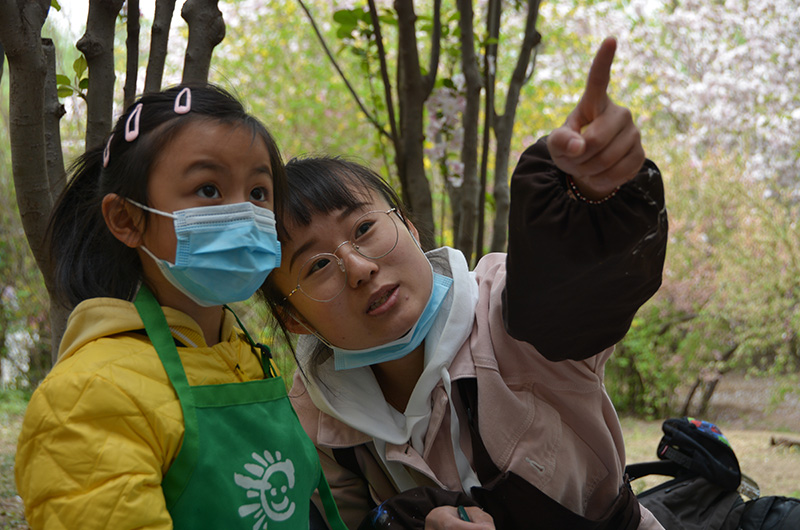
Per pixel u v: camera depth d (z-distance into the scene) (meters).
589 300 1.37
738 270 10.41
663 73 13.73
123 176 1.28
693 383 11.53
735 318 10.59
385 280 1.58
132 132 1.29
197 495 1.21
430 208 3.68
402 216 1.74
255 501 1.26
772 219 10.48
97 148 1.45
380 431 1.72
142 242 1.30
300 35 12.32
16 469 1.17
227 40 12.31
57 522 1.09
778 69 12.29
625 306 1.39
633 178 1.26
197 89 1.34
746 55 12.70
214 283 1.26
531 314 1.43
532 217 1.31
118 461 1.12
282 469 1.32
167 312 1.31
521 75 4.20
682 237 10.87
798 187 11.16
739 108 12.39
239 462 1.26
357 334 1.61
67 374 1.17
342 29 3.95
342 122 11.97
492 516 1.68
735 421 10.62
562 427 1.71
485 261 1.94
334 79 11.98
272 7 12.09
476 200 3.90
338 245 1.58
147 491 1.12
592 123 1.16
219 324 1.44
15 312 9.37
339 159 1.80
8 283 9.26
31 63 1.77
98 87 2.07
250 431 1.30
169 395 1.23
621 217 1.27
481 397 1.66
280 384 1.42
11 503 3.99
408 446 1.72
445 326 1.70
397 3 3.49
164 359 1.25
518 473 1.64
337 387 1.78
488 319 1.73
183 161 1.25
